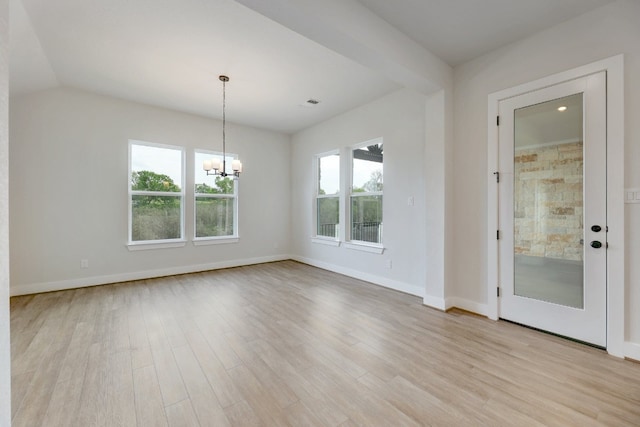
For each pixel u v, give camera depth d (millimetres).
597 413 1519
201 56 2902
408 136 3621
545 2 2121
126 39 2605
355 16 2127
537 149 2520
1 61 833
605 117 2139
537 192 2527
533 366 1964
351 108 4426
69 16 2277
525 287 2617
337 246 4797
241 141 5312
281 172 5887
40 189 3607
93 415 1503
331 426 1438
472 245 2975
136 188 4332
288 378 1840
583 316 2270
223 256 5133
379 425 1445
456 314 2930
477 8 2201
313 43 2666
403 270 3711
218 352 2164
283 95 3910
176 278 4387
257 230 5559
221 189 5160
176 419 1482
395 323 2707
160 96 3975
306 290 3777
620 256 2080
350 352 2168
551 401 1614
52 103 3658
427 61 2785
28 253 3549
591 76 2201
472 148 2955
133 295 3531
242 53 2842
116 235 4109
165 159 4578
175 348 2221
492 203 2793
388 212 3900
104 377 1836
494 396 1661
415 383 1787
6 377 877
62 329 2543
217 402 1612
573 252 2328
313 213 5406
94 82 3551
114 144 4074
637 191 2021
